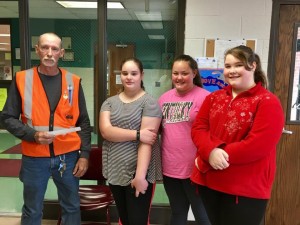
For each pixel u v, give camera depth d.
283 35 2.40
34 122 1.81
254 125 1.29
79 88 1.97
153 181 1.77
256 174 1.33
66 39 2.78
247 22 2.38
